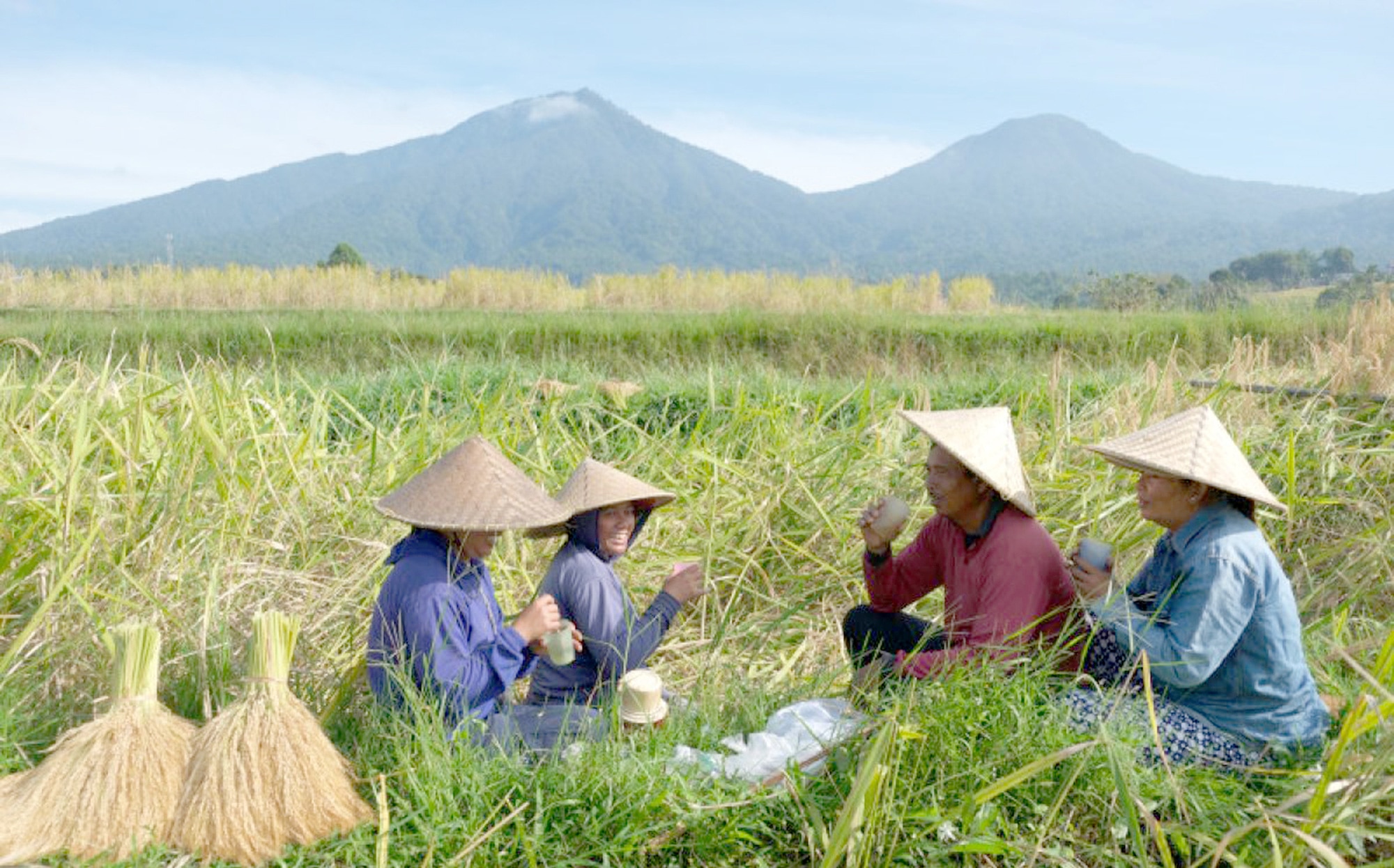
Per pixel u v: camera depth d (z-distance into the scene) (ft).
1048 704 13.50
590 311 93.20
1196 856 12.26
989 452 14.90
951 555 15.84
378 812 12.31
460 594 13.70
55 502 18.12
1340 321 58.49
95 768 11.80
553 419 27.12
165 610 16.37
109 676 14.52
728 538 22.21
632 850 11.98
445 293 102.83
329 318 70.28
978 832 11.89
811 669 18.81
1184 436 14.06
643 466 25.29
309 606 18.10
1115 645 14.76
